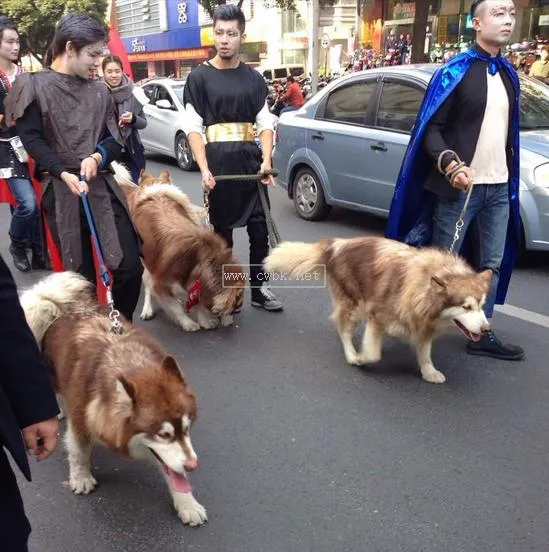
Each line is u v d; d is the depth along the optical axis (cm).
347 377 412
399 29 2119
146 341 292
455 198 409
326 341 471
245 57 3578
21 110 344
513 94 402
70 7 3206
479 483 301
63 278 323
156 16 4247
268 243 518
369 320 407
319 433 347
